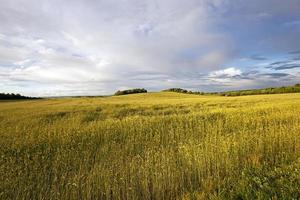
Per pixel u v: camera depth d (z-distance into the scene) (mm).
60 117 17047
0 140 9078
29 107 29562
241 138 7652
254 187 4707
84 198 4824
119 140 8992
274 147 7020
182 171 5418
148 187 5000
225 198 4426
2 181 5352
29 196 4852
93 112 20516
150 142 8305
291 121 11203
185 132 9797
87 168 6031
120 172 5555
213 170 5723
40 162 6590
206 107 23219
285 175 5129
